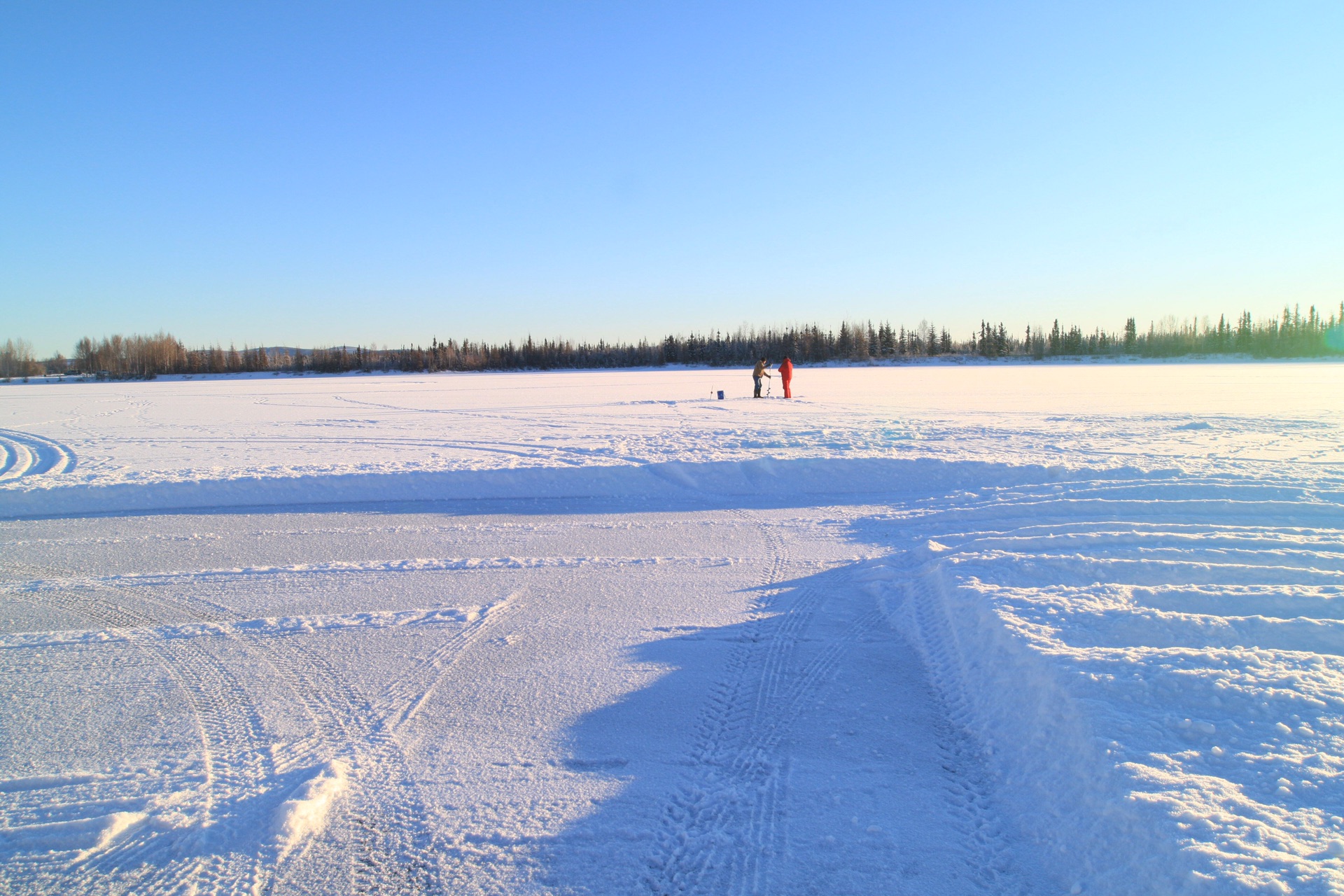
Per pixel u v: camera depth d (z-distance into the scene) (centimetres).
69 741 427
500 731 432
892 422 1867
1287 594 490
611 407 2677
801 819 348
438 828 345
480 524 936
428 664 523
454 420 2291
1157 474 1021
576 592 673
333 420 2373
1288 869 252
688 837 336
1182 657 404
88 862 325
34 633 592
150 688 494
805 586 681
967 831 336
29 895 305
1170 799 296
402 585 698
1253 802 292
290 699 475
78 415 2733
